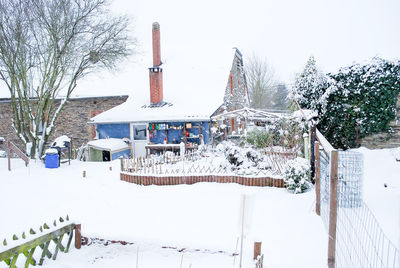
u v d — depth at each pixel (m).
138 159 10.81
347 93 12.55
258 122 20.09
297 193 8.13
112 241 5.16
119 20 15.57
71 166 13.72
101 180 10.75
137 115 17.44
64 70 14.51
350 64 12.62
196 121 16.72
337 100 12.87
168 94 19.31
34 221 6.75
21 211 7.46
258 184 9.14
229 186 9.18
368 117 12.33
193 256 4.82
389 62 11.93
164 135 17.34
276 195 8.09
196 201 7.86
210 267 4.47
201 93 18.80
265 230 5.64
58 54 13.99
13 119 16.11
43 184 10.13
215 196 8.26
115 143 16.84
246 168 10.08
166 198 8.29
